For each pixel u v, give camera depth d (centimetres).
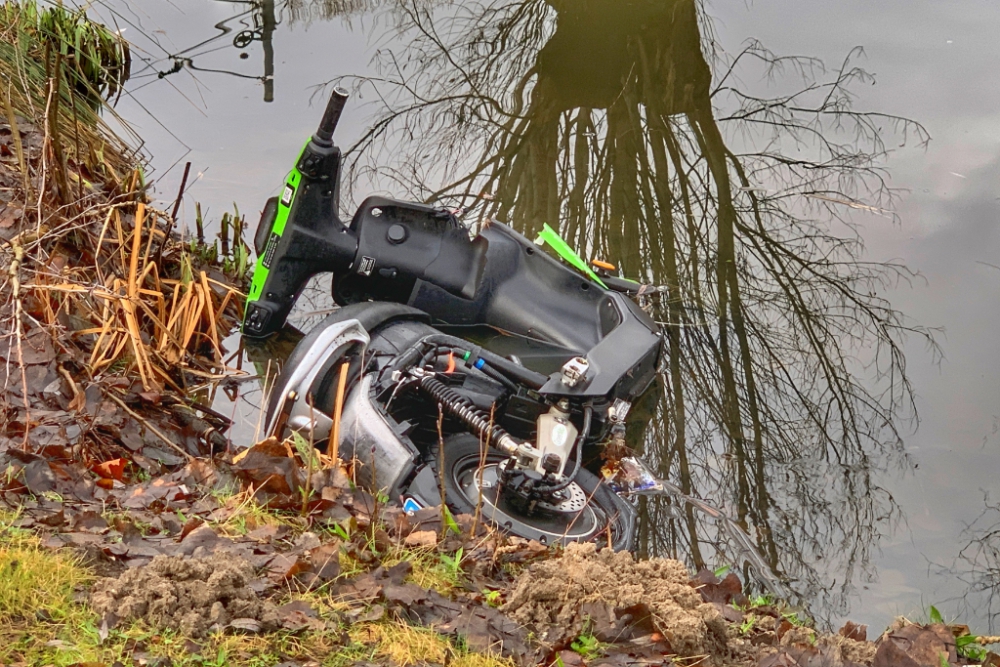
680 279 780
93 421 480
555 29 1222
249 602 317
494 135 1007
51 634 290
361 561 373
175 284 676
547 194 906
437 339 565
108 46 1030
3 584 303
